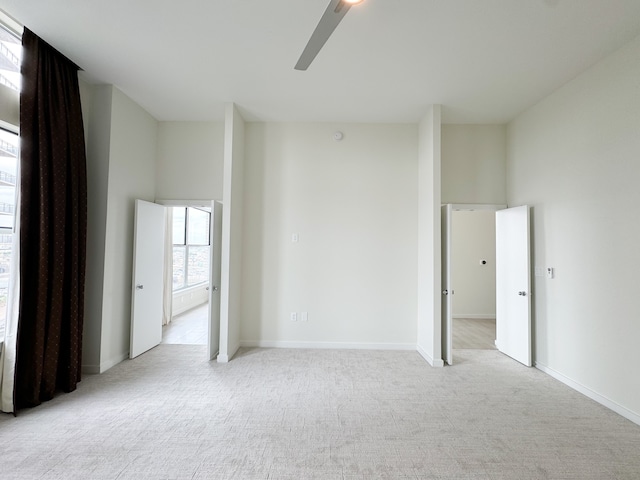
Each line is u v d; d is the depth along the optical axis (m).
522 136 4.15
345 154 4.52
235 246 4.17
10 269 2.64
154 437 2.32
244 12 2.46
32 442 2.24
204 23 2.59
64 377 3.05
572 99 3.33
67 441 2.26
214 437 2.33
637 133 2.65
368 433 2.39
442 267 4.20
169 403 2.83
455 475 1.96
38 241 2.78
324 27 1.75
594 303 3.03
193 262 8.33
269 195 4.52
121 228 3.79
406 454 2.15
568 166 3.37
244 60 3.10
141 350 4.13
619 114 2.80
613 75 2.87
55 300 2.91
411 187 4.50
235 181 4.12
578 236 3.23
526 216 3.89
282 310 4.46
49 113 2.90
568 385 3.30
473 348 4.60
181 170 4.52
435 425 2.51
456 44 2.80
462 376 3.52
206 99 3.91
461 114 4.23
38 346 2.74
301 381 3.32
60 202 2.97
